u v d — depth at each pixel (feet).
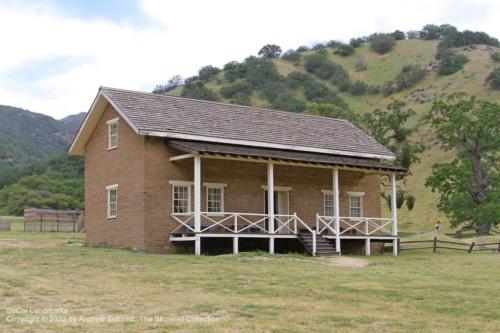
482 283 60.44
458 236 156.35
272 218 93.76
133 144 94.48
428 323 40.93
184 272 65.21
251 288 55.06
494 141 161.07
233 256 81.56
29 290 51.55
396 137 182.29
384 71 391.86
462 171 158.20
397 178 183.73
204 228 92.94
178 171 94.68
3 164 404.16
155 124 91.45
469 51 377.71
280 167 106.01
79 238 127.54
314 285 57.36
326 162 97.35
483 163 166.09
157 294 51.08
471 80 324.80
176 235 92.43
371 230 115.65
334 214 104.12
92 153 104.83
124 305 45.80
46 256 75.77
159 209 92.17
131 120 90.22
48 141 554.46
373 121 184.34
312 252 94.43
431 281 61.46
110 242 97.81
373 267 76.18
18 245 99.55
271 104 334.03
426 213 217.97
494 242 120.67
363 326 39.58
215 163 98.73
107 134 101.04
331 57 430.20
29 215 173.88
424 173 246.27
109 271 64.80
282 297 50.65
